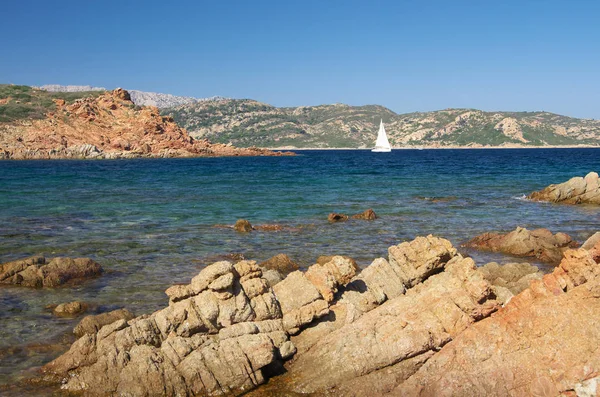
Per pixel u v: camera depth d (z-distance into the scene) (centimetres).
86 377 1020
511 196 4341
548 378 906
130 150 13875
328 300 1206
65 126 13788
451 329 1026
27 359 1141
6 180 5997
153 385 996
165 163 11281
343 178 6512
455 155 17788
